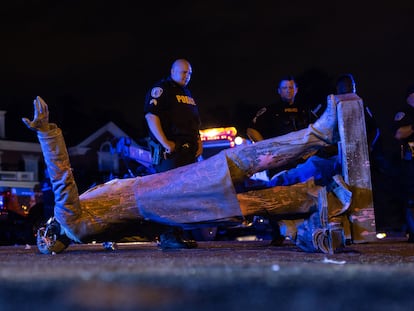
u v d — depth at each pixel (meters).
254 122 6.70
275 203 3.96
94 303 1.33
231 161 3.92
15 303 1.35
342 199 3.78
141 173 10.68
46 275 1.82
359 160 3.72
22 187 32.22
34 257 3.72
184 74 5.79
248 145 3.93
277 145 3.86
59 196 4.22
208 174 3.95
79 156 34.22
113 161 33.62
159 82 5.79
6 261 3.04
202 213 4.02
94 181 12.08
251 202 3.98
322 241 3.82
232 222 4.02
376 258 3.24
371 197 3.74
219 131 12.68
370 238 3.76
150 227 4.32
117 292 1.48
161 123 5.70
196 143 5.88
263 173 4.18
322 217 3.82
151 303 1.33
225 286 1.58
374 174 6.63
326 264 2.49
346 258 3.24
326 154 3.99
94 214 4.25
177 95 5.76
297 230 4.09
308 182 3.95
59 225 4.39
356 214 3.76
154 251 4.70
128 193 4.21
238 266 2.22
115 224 4.25
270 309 1.29
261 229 10.23
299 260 2.94
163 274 1.83
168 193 4.06
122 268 2.11
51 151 4.17
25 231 11.60
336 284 1.63
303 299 1.41
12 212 12.32
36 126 4.09
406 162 6.66
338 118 3.74
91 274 1.82
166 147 5.59
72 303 1.34
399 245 5.82
